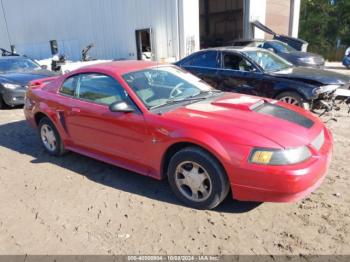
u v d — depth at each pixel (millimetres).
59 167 4695
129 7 15391
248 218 3266
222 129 3168
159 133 3469
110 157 4207
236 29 22578
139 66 4316
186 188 3531
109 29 16750
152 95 3896
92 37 17891
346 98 6262
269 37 19141
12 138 6211
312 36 39594
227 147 3061
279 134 3096
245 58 6961
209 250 2838
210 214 3357
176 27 13773
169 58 13805
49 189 4043
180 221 3266
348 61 16875
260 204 3494
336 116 6758
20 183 4246
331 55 24906
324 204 3447
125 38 16156
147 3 14484
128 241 3002
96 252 2873
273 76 6547
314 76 6398
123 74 4020
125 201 3684
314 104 6422
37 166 4773
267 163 2928
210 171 3203
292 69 7066
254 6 17750
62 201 3740
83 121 4301
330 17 39125
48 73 9672
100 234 3117
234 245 2885
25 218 3436
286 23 21062
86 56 16531
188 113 3529
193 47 14062
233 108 3645
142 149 3707
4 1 23438
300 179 2883
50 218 3414
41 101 4973
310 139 3191
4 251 2943
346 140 5340
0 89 8641
